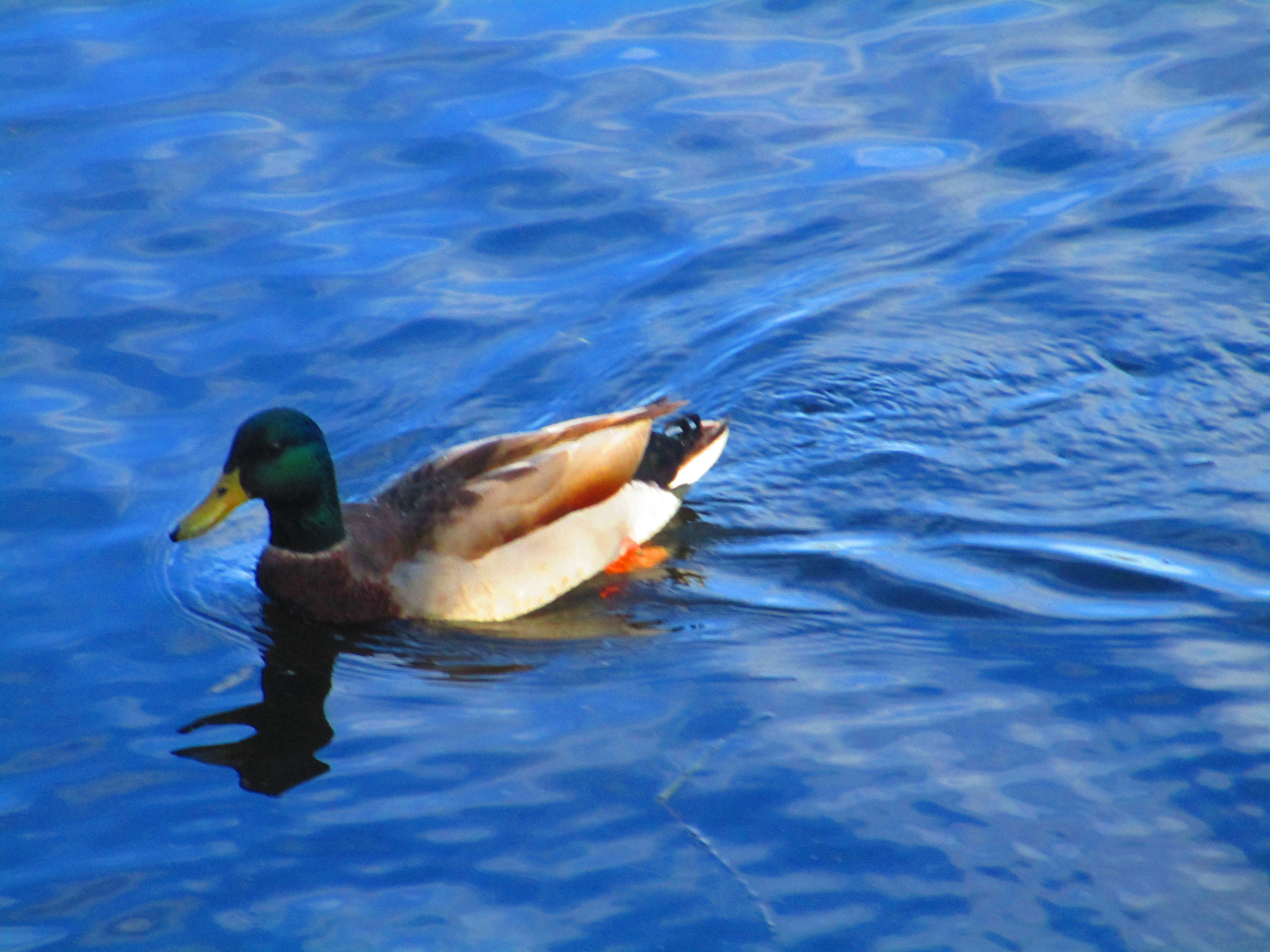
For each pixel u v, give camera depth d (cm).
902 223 1599
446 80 1805
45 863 847
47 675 1027
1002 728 944
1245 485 1230
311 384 1362
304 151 1675
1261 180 1630
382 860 842
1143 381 1379
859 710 970
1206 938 771
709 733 952
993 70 1836
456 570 1128
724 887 812
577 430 1191
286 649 1088
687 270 1532
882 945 771
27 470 1238
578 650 1080
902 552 1179
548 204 1616
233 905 811
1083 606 1090
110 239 1538
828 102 1775
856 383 1391
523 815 876
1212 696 967
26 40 1866
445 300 1476
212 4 1962
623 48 1881
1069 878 812
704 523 1242
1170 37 1894
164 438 1288
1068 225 1586
